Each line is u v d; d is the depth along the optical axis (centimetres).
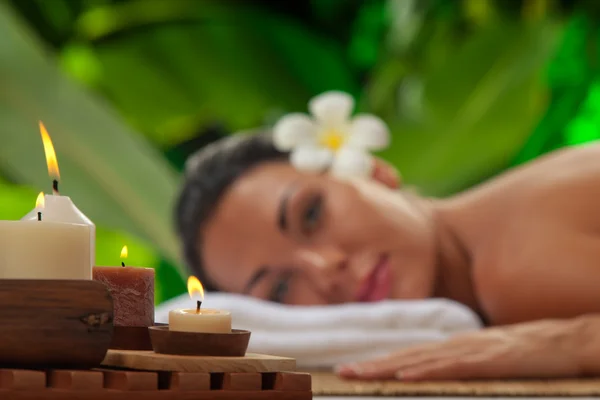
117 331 104
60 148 338
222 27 386
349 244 237
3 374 86
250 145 255
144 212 342
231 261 251
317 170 243
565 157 235
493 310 234
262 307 223
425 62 401
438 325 223
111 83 384
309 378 94
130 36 386
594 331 194
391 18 418
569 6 408
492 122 349
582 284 217
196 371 91
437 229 246
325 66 399
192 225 256
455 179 360
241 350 97
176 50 384
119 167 343
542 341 190
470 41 355
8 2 413
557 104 418
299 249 241
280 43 395
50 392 86
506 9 399
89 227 98
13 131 334
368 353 218
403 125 359
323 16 444
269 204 245
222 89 384
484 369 182
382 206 239
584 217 221
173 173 384
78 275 95
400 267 236
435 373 180
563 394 164
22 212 397
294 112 391
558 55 411
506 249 231
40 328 88
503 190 240
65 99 341
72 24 418
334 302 238
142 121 387
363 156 241
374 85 401
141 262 414
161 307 229
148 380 88
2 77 336
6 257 93
